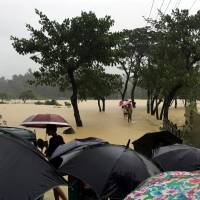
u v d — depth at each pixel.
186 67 36.41
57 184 5.28
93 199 8.20
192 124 24.14
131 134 31.58
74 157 7.15
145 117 46.50
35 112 51.41
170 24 36.41
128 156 7.00
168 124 29.20
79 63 35.28
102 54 34.94
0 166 5.35
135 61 57.75
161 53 37.47
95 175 6.69
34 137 11.18
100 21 34.22
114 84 39.62
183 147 8.50
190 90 36.25
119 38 35.19
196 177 4.19
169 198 3.80
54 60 35.22
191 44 35.19
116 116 47.12
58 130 33.06
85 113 51.28
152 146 10.50
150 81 40.25
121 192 6.55
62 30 34.53
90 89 39.31
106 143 7.61
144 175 6.71
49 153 11.09
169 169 8.02
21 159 5.49
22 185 5.12
